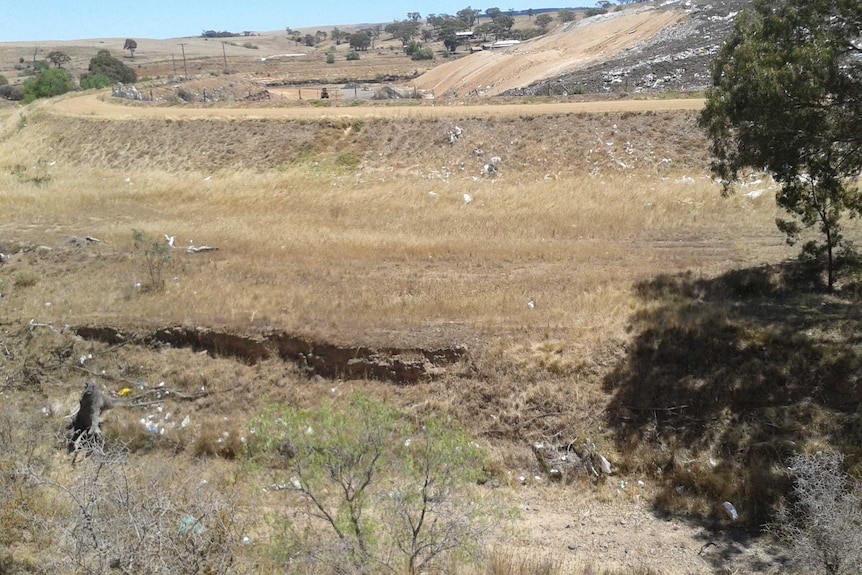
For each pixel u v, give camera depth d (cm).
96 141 3775
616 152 2792
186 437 1384
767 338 1327
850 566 848
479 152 2955
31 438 1251
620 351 1384
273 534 902
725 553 1034
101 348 1655
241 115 3678
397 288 1767
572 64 6481
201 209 2698
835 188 1351
